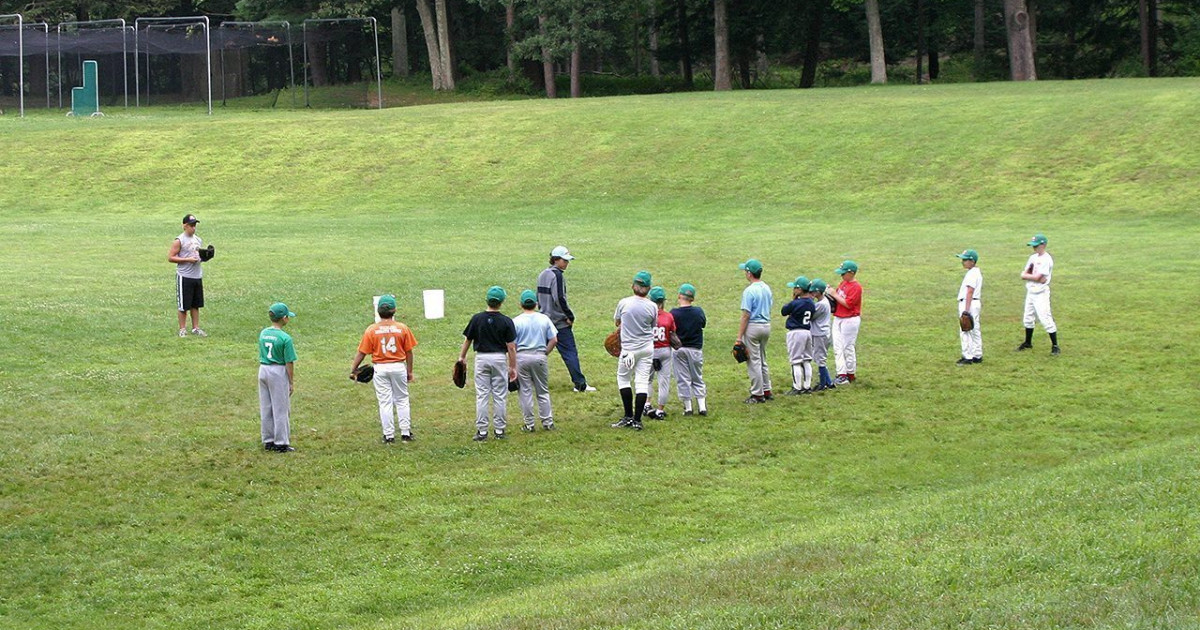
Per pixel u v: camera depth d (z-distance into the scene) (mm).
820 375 19391
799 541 11039
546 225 38438
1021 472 14703
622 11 72125
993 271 28641
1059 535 9938
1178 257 29344
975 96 52375
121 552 12234
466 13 81562
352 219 40781
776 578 9609
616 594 9797
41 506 13453
